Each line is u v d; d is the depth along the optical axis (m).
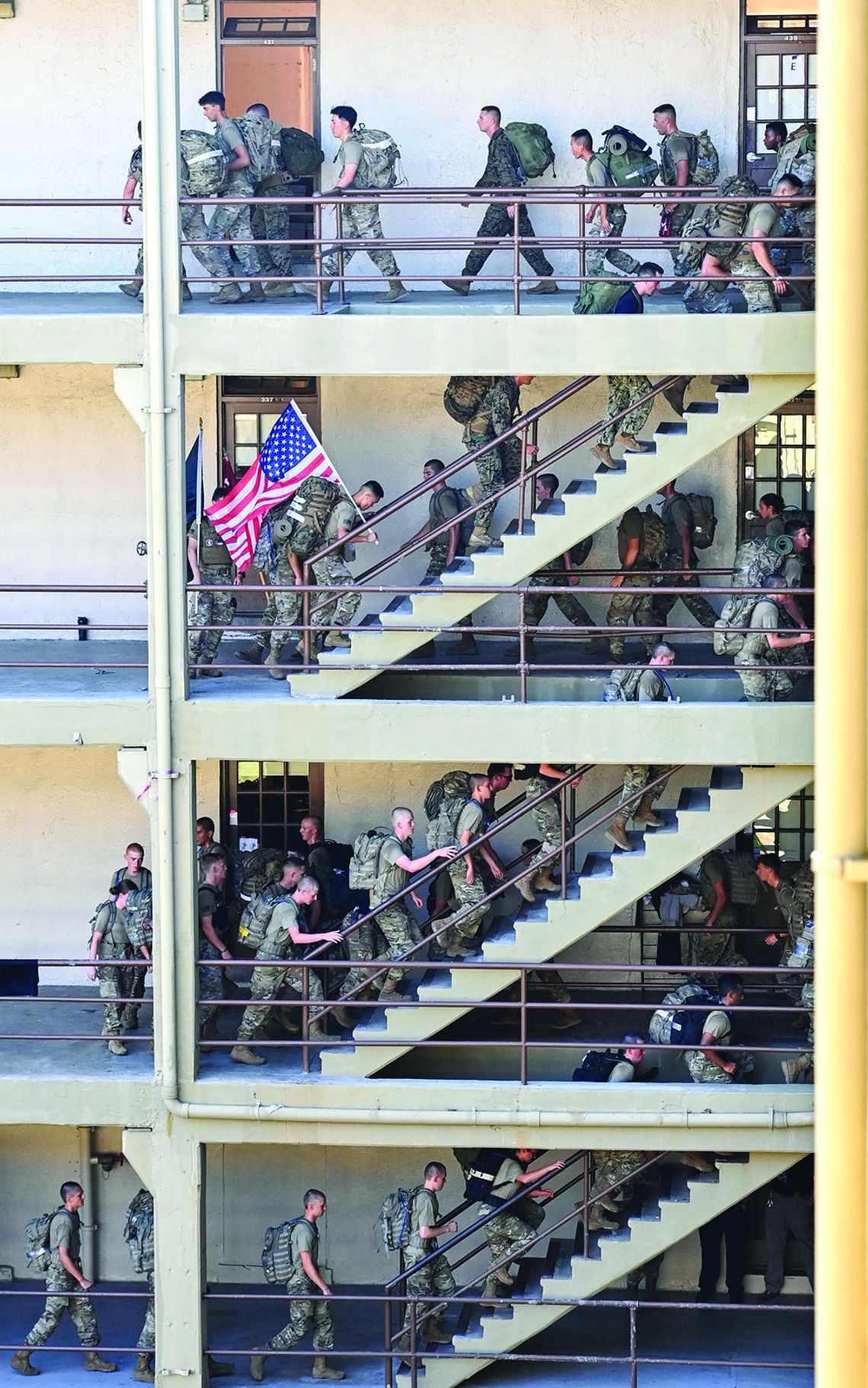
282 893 57.00
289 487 56.19
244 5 63.34
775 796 54.09
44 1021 62.34
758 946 64.06
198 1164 56.22
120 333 53.75
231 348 53.31
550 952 55.12
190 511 60.81
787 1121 54.44
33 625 58.19
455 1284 61.03
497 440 55.25
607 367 53.09
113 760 65.25
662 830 55.50
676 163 60.00
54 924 66.00
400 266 64.06
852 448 24.78
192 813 54.75
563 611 62.12
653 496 63.62
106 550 65.38
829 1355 24.84
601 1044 55.44
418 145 63.88
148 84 52.25
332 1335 59.59
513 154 60.62
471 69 63.38
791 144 58.06
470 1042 55.56
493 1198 57.19
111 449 64.88
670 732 53.66
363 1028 56.12
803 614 60.50
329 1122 55.75
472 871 56.25
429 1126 55.66
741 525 63.81
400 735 54.25
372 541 57.19
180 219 53.47
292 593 57.16
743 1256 62.69
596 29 62.97
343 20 63.28
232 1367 59.50
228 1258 65.62
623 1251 56.44
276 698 54.81
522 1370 59.06
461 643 62.19
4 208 64.25
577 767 60.16
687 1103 54.91
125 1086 56.16
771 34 62.91
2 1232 66.00
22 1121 56.50
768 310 54.97
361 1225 65.12
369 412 64.25
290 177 61.28
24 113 64.06
